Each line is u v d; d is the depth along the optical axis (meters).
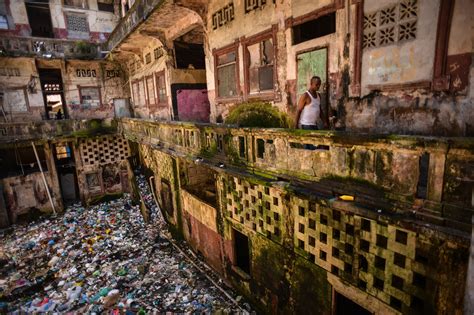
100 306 8.47
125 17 12.80
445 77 4.09
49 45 17.30
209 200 9.91
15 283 10.00
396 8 4.57
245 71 8.15
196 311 8.05
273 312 7.05
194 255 10.95
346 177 4.52
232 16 8.28
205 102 13.75
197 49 13.10
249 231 7.40
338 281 5.04
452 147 3.17
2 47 15.84
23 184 15.58
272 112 7.51
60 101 20.66
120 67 20.53
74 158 17.92
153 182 15.21
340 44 5.53
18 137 15.27
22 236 13.92
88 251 11.85
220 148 7.88
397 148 3.73
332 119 5.97
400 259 4.05
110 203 17.83
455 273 3.40
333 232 4.98
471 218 3.17
